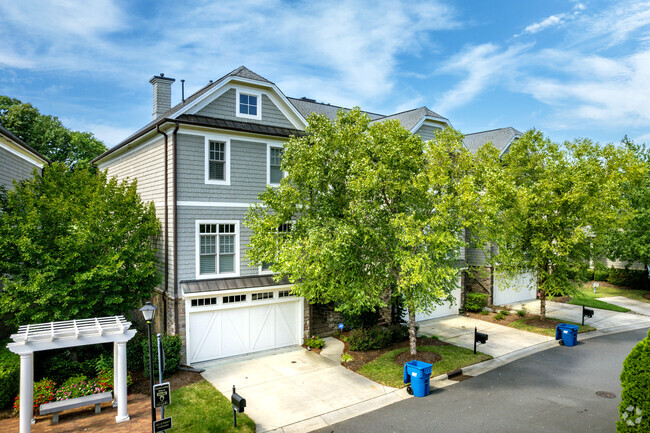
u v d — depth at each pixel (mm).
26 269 13102
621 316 23250
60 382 12812
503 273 22500
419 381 12258
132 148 19172
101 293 13805
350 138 14133
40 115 35156
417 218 13695
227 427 10289
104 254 14359
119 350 10836
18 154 19766
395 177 13594
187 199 15336
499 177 15492
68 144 36469
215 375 14039
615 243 27703
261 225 14180
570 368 14789
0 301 12469
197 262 15492
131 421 10703
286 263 12500
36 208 13578
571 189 18953
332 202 14234
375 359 15258
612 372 14344
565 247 19344
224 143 16219
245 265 16562
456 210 13898
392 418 10945
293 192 13914
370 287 13688
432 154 15016
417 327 18469
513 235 20156
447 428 10344
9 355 12430
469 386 13141
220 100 16203
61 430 10234
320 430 10375
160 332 16469
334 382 13383
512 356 16188
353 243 13250
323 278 13453
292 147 14102
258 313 16484
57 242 13094
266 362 15344
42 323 12039
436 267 13352
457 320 22031
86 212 14172
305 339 17344
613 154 19781
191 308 15016
